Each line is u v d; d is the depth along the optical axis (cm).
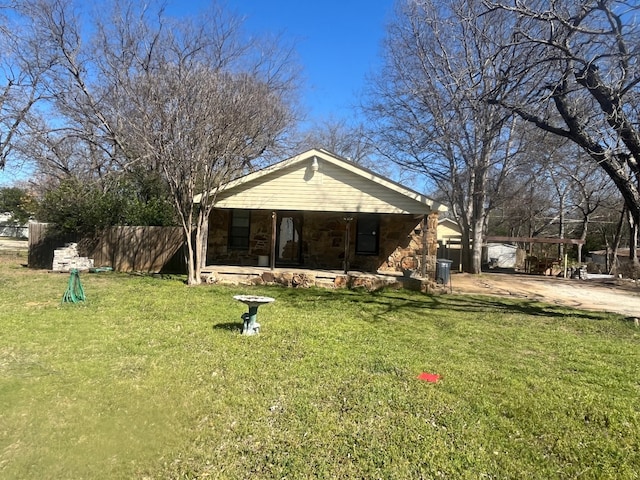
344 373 469
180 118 1100
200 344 561
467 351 593
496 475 287
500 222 3791
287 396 400
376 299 1040
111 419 340
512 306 1029
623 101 804
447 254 2531
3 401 365
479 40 1370
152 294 959
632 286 1662
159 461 288
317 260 1476
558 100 857
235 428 335
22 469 270
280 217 1490
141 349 529
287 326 688
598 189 2495
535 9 954
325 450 308
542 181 2538
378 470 286
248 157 1320
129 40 1517
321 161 1260
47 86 1741
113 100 1630
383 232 1450
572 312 970
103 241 1499
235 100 1120
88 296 890
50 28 1627
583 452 320
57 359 479
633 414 389
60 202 1472
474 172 1922
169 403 373
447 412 380
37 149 1906
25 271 1356
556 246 3694
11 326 616
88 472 271
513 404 402
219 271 1246
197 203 1246
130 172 1608
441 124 1727
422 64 1750
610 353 614
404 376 469
